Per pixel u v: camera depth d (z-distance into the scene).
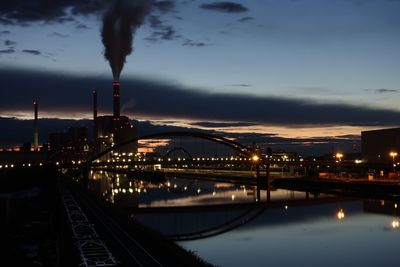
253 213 113.00
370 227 89.62
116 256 48.84
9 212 79.56
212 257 63.84
